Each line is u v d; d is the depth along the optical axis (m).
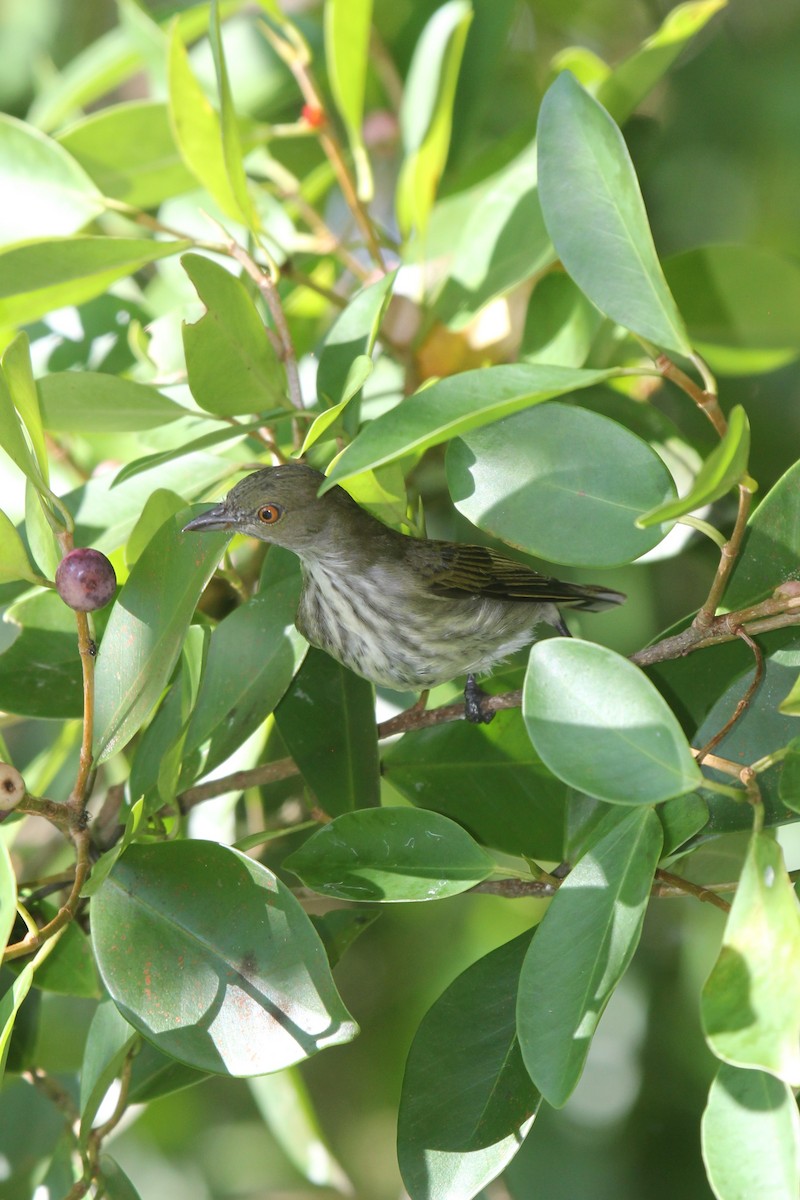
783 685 7.26
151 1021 6.27
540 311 9.20
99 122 10.14
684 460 10.09
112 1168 7.34
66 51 14.72
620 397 10.13
